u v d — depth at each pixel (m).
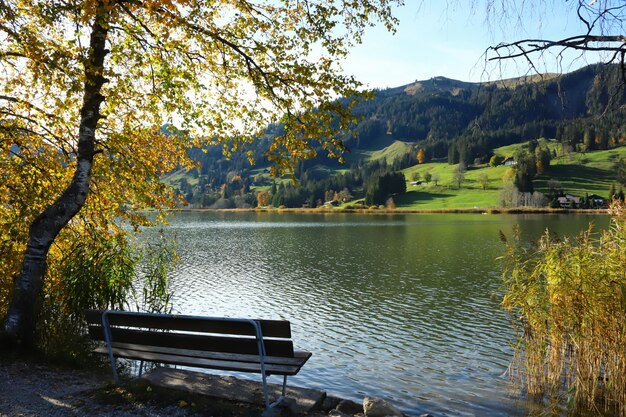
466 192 183.00
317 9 9.53
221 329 6.23
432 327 19.78
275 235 74.25
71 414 5.78
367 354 15.77
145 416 5.72
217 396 6.33
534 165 113.88
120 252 11.48
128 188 11.59
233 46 9.59
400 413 7.59
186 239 66.50
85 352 9.12
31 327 8.60
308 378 13.15
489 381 12.69
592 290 9.44
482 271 36.12
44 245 8.81
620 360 9.11
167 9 8.48
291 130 9.55
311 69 9.26
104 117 9.43
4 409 5.87
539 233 62.72
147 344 6.84
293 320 21.33
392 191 189.25
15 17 8.61
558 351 10.30
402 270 37.19
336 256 47.06
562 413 9.55
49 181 11.20
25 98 11.14
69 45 8.52
